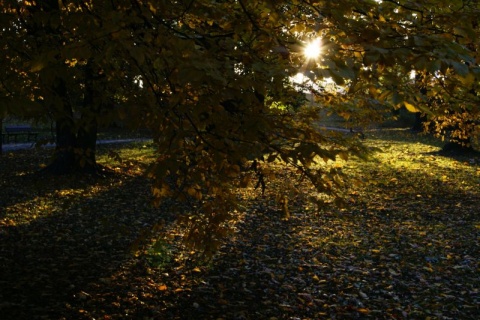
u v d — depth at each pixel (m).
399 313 6.07
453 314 6.04
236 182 4.18
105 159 19.75
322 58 2.46
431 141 31.53
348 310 6.18
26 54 3.71
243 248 8.77
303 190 13.80
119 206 11.94
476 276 7.31
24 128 30.39
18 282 6.31
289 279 7.29
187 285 6.83
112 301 6.04
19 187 13.66
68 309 5.63
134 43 2.72
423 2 3.03
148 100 3.22
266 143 3.49
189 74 2.36
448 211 11.74
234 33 3.40
